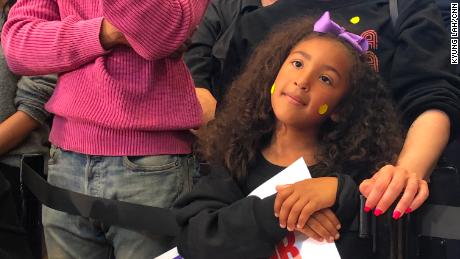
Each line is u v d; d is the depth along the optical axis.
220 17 1.50
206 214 0.95
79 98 1.09
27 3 1.17
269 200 0.88
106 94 1.05
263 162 1.03
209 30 1.50
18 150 1.44
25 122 1.42
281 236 0.87
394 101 1.14
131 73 1.07
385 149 1.00
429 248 1.00
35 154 1.39
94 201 1.09
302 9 1.28
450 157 1.34
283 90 0.97
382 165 0.98
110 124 1.05
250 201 0.90
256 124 1.05
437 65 1.14
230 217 0.91
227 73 1.33
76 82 1.10
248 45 1.30
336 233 0.87
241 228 0.89
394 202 0.88
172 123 1.09
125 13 0.98
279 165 1.01
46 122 1.48
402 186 0.87
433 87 1.12
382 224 0.89
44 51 1.09
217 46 1.42
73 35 1.07
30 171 1.26
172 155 1.11
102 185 1.09
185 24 1.01
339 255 0.87
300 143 1.01
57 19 1.18
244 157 1.04
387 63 1.19
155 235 1.10
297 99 0.95
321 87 0.95
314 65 0.96
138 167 1.08
